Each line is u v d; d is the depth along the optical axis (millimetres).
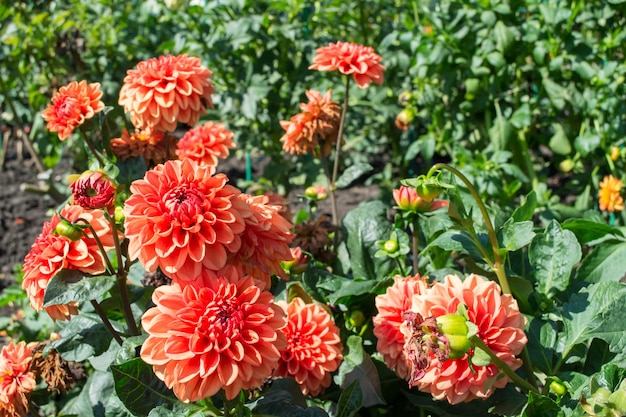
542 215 1213
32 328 1104
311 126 956
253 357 538
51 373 772
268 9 1415
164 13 1564
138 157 823
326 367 720
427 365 556
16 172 2094
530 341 722
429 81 1441
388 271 911
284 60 1515
